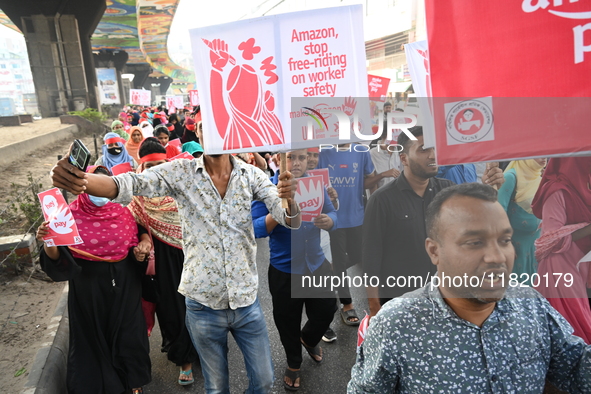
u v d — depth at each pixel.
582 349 1.24
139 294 2.88
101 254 2.68
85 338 2.71
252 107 1.84
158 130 6.11
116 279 2.73
